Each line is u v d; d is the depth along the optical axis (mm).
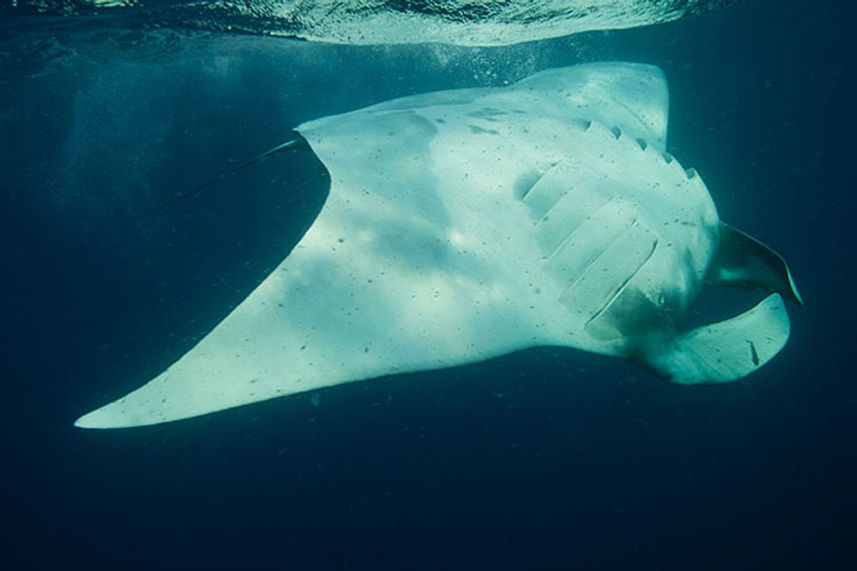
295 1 7684
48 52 10109
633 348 2502
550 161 2840
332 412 10062
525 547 7320
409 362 2096
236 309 1982
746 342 2637
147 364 13930
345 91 19406
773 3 13742
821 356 9148
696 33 14523
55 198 22188
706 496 7375
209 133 21312
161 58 11977
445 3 7555
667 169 3238
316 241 2262
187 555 8156
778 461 7621
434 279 2324
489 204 2631
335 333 2055
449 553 7453
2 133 16406
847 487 6906
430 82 16031
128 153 20422
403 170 2670
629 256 2609
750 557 6484
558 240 2596
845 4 16531
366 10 7855
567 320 2453
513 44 10156
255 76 15688
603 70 4613
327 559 7660
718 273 3250
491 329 2293
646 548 6926
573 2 7980
